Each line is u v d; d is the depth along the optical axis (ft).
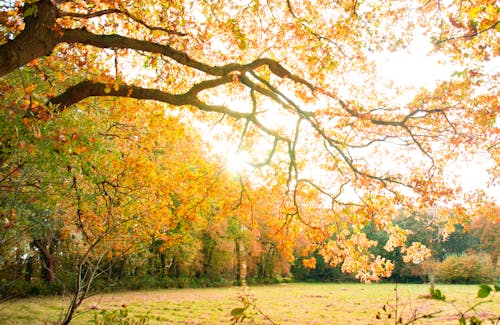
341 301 90.74
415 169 32.71
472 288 124.77
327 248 31.30
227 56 33.78
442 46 26.07
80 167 23.79
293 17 29.60
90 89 24.08
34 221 24.62
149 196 34.30
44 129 16.51
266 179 35.24
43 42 18.71
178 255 115.65
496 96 26.66
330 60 28.63
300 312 69.51
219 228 124.57
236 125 36.81
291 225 33.47
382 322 55.01
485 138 28.96
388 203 30.89
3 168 19.06
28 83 22.44
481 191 29.68
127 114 34.17
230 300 86.58
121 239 28.89
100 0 24.84
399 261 156.35
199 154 36.55
